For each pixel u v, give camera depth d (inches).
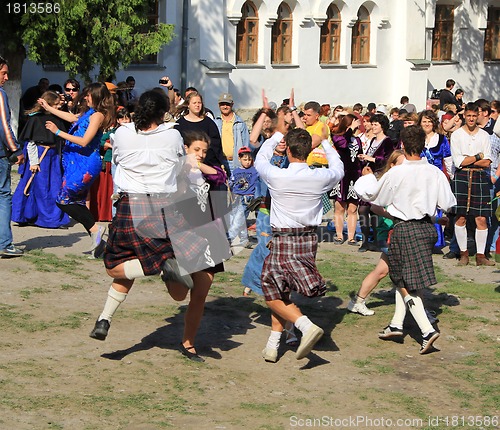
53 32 684.1
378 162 444.1
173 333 292.2
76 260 381.4
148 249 250.7
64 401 232.7
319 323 314.3
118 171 256.8
